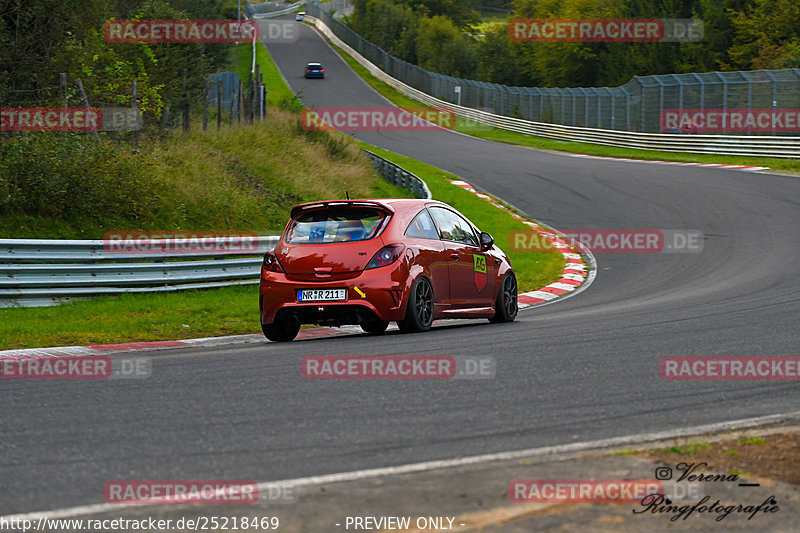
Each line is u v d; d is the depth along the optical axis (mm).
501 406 17266
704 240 65312
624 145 138625
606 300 41406
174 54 94500
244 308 38219
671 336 26156
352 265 28359
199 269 43906
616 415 16406
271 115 100125
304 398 18344
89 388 20016
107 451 14375
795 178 94750
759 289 40875
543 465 12922
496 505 11133
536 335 27312
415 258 29047
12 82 65312
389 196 84188
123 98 69688
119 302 38750
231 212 57656
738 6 175125
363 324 29297
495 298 33469
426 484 12078
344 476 12547
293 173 74500
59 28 67312
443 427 15625
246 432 15523
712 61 178750
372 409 17172
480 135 168750
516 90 186125
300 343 27969
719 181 95500
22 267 36812
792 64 141250
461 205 84188
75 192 49000
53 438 15281
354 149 98000
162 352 26844
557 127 158000
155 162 57156
